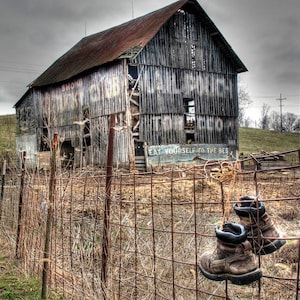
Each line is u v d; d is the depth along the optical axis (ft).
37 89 104.73
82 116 89.86
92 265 17.04
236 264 10.57
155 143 81.76
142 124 80.43
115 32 100.42
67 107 94.79
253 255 10.82
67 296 17.22
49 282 18.65
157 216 21.72
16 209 26.21
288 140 211.82
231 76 95.66
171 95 85.15
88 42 108.58
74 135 92.38
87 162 83.97
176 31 87.30
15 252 23.04
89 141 87.97
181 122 86.07
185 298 14.47
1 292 18.06
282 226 21.84
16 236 23.40
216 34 90.99
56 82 95.40
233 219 21.44
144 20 93.66
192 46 89.71
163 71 84.58
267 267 18.01
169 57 85.76
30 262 20.89
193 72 89.15
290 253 19.35
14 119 200.44
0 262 22.47
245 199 11.79
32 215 21.90
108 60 80.12
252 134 225.97
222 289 15.37
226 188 31.99
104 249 15.58
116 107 80.53
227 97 94.43
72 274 17.06
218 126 92.22
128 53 77.56
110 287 15.29
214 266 10.91
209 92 91.35
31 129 107.55
